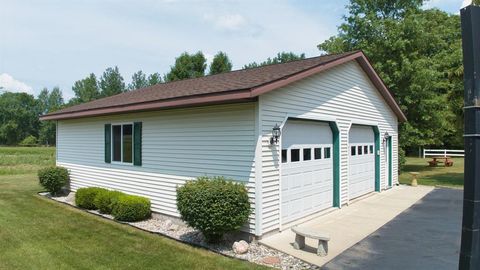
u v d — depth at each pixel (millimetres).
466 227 3480
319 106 8922
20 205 10781
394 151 14594
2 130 82812
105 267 5734
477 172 3414
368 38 22156
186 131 8188
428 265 5754
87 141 11719
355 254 6262
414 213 9516
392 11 23812
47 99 94000
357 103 11078
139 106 8531
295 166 8281
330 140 9883
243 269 5613
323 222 8492
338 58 9133
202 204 6379
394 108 14062
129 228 8141
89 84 68500
